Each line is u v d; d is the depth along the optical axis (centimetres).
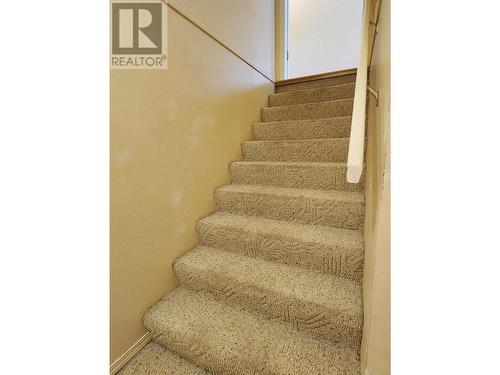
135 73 106
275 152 186
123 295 105
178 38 130
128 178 105
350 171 56
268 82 254
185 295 125
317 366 85
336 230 127
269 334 99
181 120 134
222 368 93
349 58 337
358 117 61
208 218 151
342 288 103
